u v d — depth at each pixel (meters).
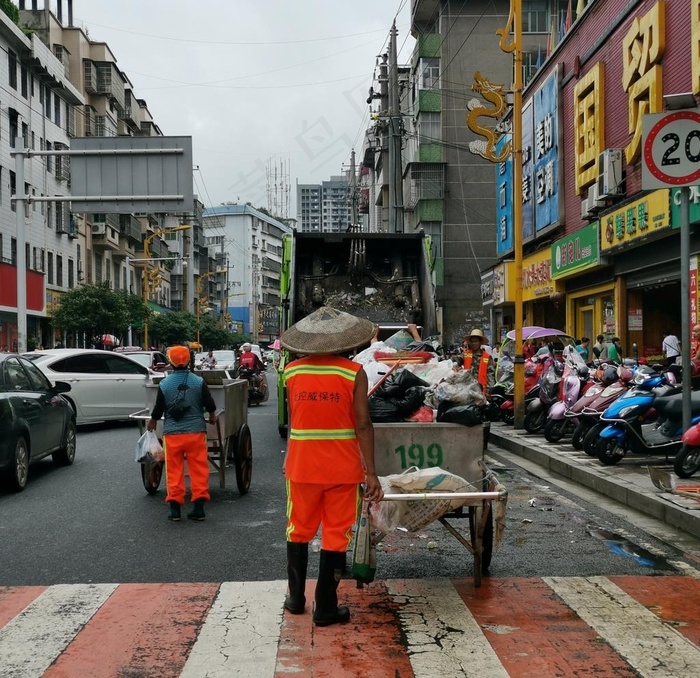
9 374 9.73
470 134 41.72
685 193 7.88
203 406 7.63
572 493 8.84
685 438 8.37
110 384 15.84
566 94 23.47
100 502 8.48
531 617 4.69
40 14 51.22
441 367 5.97
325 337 4.62
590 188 20.25
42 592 5.24
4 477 9.10
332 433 4.59
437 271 41.59
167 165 19.38
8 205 36.41
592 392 10.77
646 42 16.92
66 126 46.84
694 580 5.45
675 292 19.86
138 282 67.31
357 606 4.89
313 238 13.92
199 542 6.65
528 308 29.53
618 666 3.98
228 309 95.50
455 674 3.88
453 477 4.99
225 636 4.40
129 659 4.10
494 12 41.47
